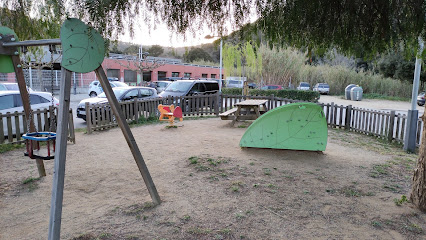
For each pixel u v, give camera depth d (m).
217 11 3.19
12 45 4.07
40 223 3.49
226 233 3.17
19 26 3.99
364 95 36.84
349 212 3.70
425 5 3.25
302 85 36.12
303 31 3.71
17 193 4.39
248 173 5.07
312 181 4.75
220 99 13.69
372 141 8.55
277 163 5.68
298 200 4.02
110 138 8.32
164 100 12.48
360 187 4.55
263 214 3.61
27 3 3.01
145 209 3.74
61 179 2.75
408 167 5.76
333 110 11.11
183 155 6.27
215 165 5.49
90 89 25.45
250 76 33.41
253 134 6.44
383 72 37.44
